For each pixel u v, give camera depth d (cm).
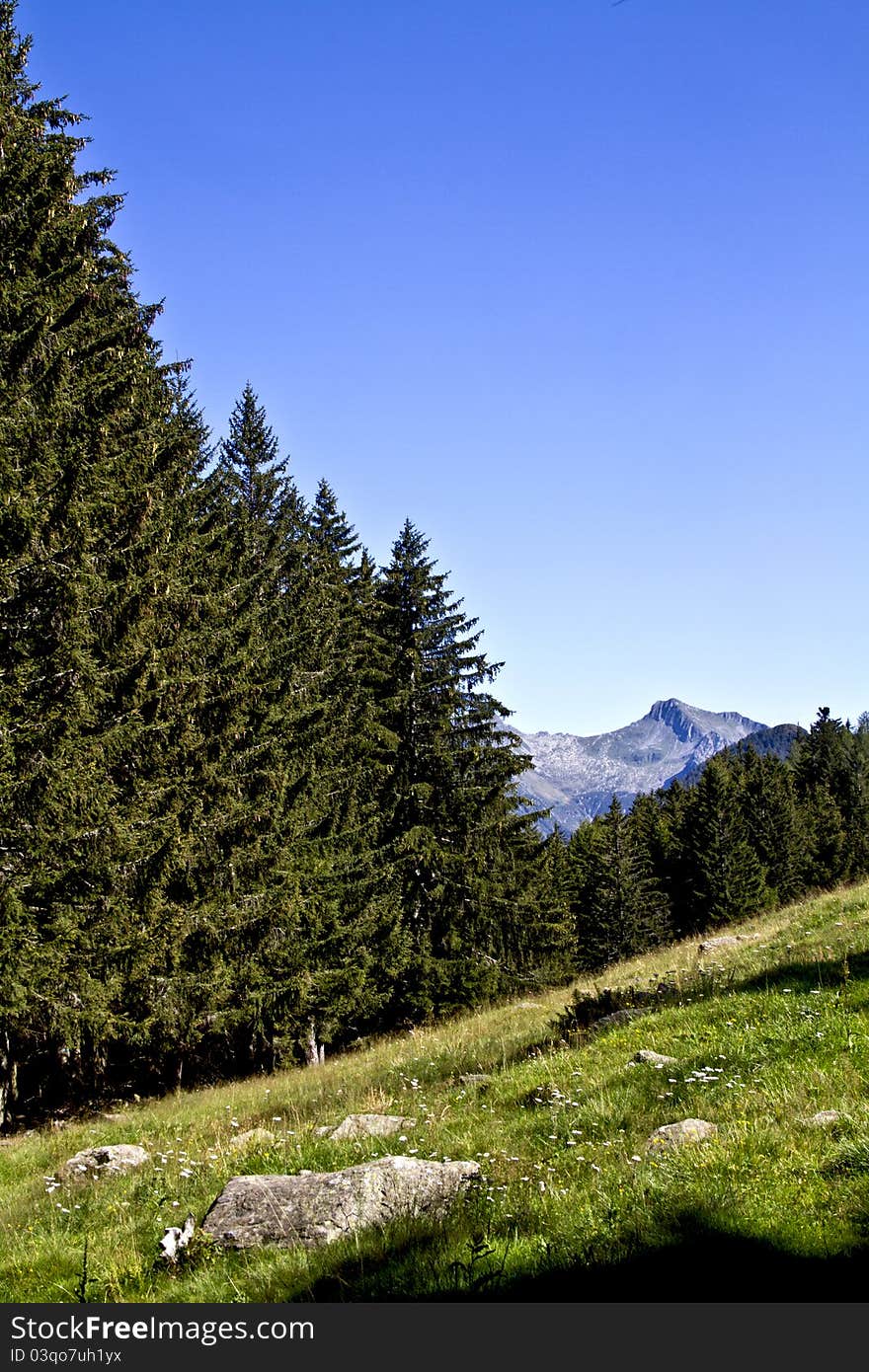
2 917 1470
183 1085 2438
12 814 1493
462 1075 1282
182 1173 948
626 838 5903
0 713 1476
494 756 2988
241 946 2127
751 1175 604
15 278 1683
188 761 2055
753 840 7131
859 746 9800
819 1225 514
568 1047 1249
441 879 2978
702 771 6525
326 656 2866
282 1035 2366
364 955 2583
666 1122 811
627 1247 524
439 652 3072
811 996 1113
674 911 6662
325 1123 1134
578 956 5756
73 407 1697
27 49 1853
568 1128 851
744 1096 812
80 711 1572
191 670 2038
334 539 3744
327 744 2659
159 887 1802
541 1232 577
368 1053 1950
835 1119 692
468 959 2895
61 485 1611
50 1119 1873
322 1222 644
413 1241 590
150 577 1802
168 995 1917
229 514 2752
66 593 1569
